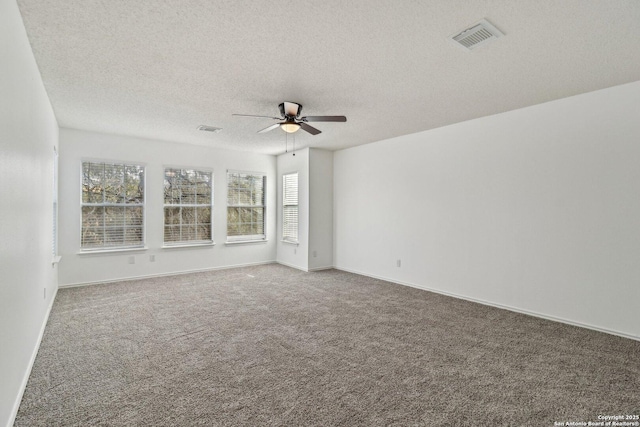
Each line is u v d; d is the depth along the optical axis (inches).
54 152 170.1
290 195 282.5
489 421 78.7
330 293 194.5
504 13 83.6
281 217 291.1
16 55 79.4
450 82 128.3
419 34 93.8
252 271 257.1
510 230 164.6
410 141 213.5
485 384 95.1
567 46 100.0
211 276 237.9
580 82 128.5
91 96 143.9
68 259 201.3
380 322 145.9
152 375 99.3
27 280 95.7
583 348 119.5
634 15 83.6
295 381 96.3
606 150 134.7
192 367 104.3
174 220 243.4
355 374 100.5
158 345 120.6
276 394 89.5
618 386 94.2
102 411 81.5
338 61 110.6
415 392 90.9
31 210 101.3
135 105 156.6
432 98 146.5
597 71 118.2
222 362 107.8
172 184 242.1
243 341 124.6
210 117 175.9
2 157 67.8
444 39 96.4
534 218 155.8
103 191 213.9
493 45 99.7
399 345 121.7
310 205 261.3
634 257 127.9
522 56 106.7
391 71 118.3
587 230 139.6
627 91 129.5
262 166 289.0
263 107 159.2
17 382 83.1
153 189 231.8
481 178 176.4
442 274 194.7
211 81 127.6
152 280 222.7
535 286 155.4
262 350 117.0
